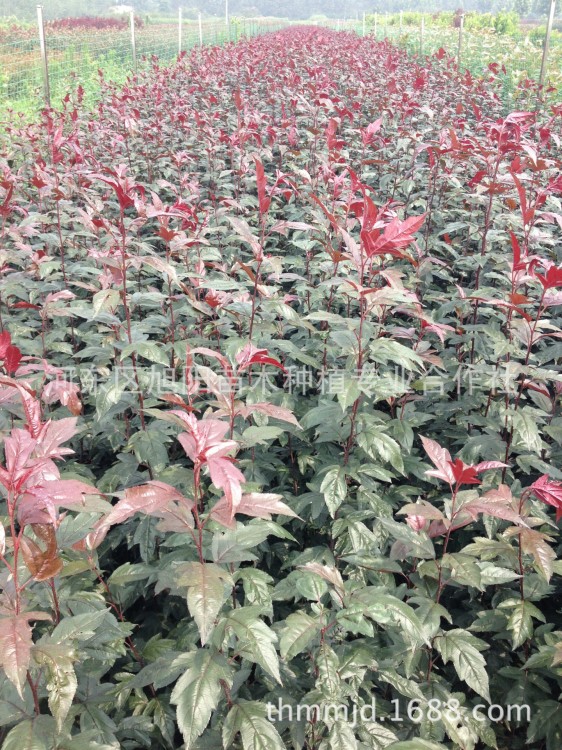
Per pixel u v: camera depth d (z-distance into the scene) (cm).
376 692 291
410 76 1538
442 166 679
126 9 6394
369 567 271
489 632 319
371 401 386
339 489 304
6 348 249
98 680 242
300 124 1027
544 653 258
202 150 840
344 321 312
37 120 1302
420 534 253
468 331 423
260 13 13288
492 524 309
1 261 442
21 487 188
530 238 427
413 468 364
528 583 284
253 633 197
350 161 816
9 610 184
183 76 1652
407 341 470
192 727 186
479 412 411
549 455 358
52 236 495
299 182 747
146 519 313
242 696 256
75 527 230
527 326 346
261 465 356
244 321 404
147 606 344
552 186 443
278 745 201
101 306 320
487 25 3838
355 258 310
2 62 1803
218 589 187
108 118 1130
